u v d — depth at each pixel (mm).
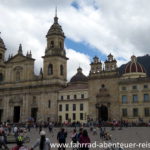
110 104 103688
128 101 100250
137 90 99188
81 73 140000
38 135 68375
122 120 97000
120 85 103062
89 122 94688
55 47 128125
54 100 119312
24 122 120250
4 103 135875
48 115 119562
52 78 123125
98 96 106438
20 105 129750
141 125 88312
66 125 101625
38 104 124000
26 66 132500
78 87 116188
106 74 106812
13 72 136500
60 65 127312
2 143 33406
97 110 106062
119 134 63719
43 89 123750
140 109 97375
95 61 110750
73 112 112688
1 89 137875
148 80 97438
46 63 127375
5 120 133250
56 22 133500
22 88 130625
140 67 114562
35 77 128750
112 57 107188
